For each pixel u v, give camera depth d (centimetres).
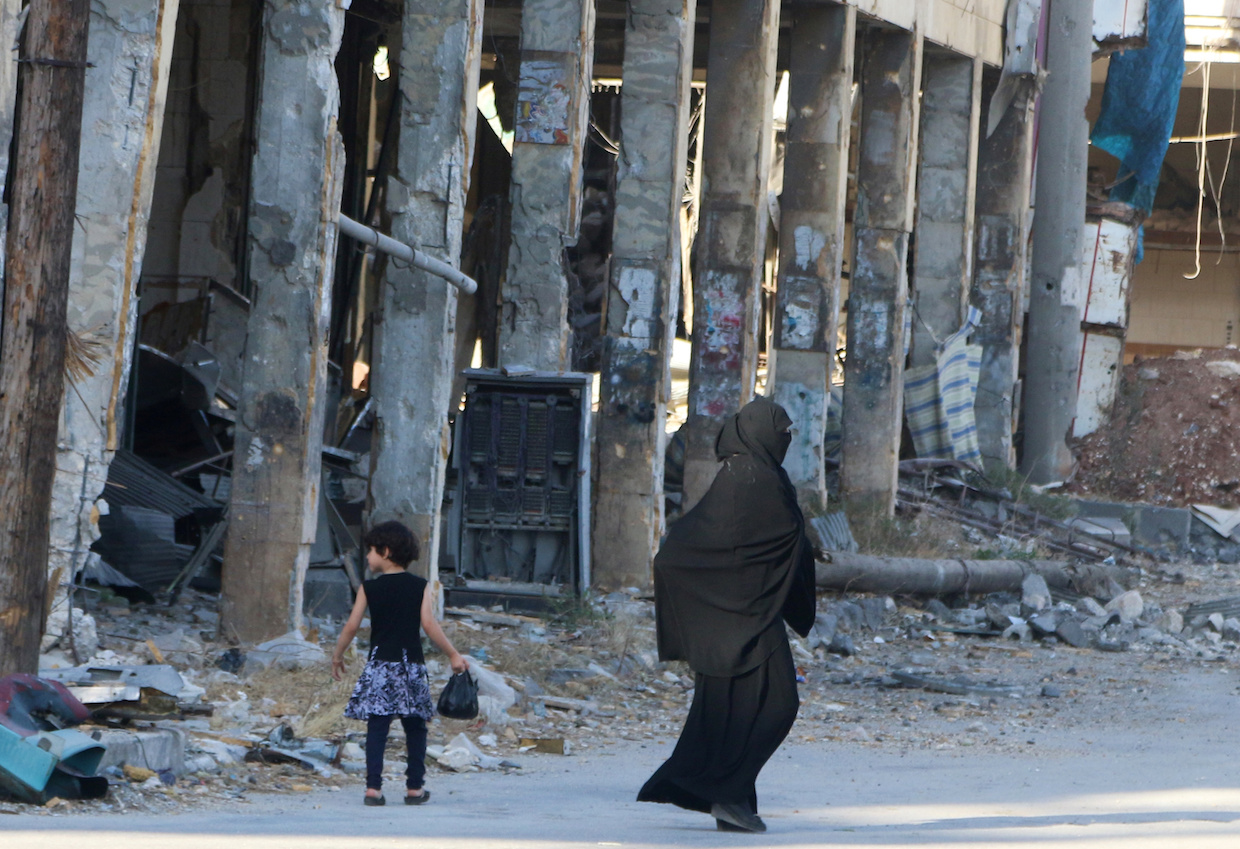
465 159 4588
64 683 2598
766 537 1983
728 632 1978
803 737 3528
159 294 7181
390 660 2291
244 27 7225
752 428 2027
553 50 5716
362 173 8650
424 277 4566
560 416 5081
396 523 2366
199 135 7225
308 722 2953
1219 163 15325
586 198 10019
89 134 3359
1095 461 9325
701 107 9881
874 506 7525
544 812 2206
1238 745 3509
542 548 5078
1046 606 6322
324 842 1684
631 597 5566
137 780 2266
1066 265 9156
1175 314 15812
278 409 3916
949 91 8462
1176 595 7050
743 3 6375
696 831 1939
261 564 3881
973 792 2573
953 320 8581
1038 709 4141
